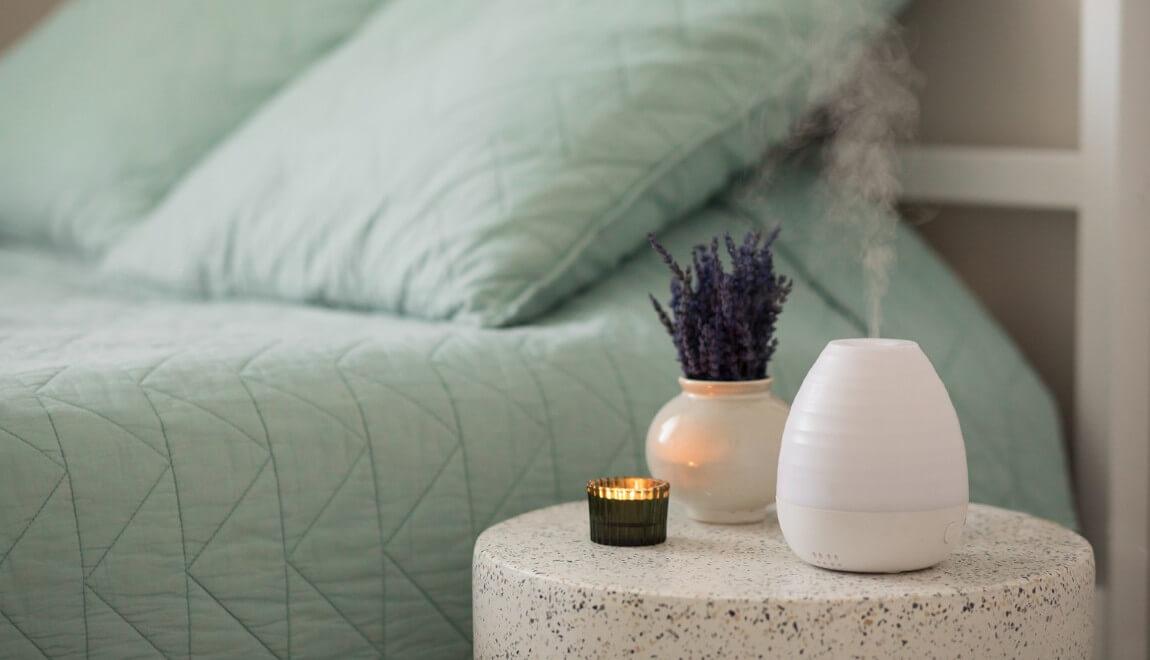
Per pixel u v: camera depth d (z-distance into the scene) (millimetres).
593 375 1218
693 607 830
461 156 1448
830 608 820
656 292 1391
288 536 1021
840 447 870
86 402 975
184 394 1021
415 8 1801
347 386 1095
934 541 874
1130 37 1399
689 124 1452
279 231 1590
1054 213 1628
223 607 988
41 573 911
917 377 883
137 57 2213
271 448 1024
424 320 1403
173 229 1767
